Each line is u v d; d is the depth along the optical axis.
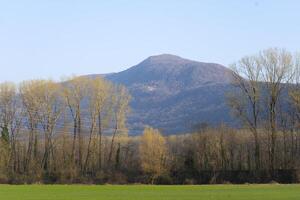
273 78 124.56
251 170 125.62
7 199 68.31
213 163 130.00
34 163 131.50
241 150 130.88
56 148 134.62
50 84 134.50
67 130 135.38
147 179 126.56
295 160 124.56
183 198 68.81
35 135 134.25
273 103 124.75
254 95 124.75
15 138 134.00
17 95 134.38
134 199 68.00
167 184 123.56
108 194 78.56
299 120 124.56
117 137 138.12
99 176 127.88
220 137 131.50
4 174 125.44
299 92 122.25
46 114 134.62
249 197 69.38
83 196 74.12
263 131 125.69
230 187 97.69
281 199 65.62
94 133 136.62
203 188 95.12
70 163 131.88
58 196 74.25
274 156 124.75
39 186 104.19
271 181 120.88
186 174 126.81
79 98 136.12
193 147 131.50
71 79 135.75
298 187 95.00
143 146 128.62
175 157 130.25
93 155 135.62
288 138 125.88
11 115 134.00
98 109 136.75
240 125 127.31
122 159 136.38
